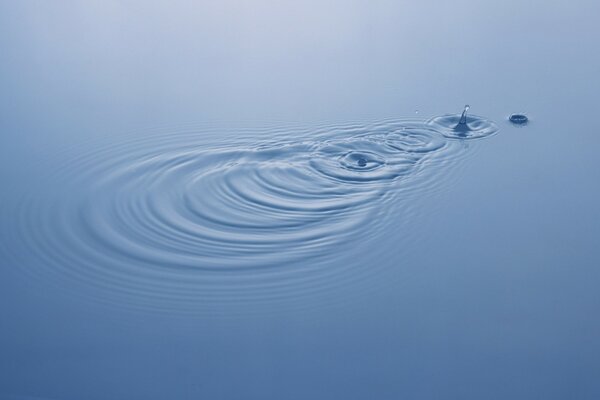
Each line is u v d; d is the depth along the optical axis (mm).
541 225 801
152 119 892
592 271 764
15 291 743
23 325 721
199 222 797
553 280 757
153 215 801
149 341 713
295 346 711
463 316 731
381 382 689
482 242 786
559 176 849
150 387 685
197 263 765
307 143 875
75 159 848
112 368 696
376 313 734
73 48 984
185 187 829
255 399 678
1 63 956
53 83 935
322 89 940
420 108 921
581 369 700
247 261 768
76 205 808
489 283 755
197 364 699
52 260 764
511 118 913
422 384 689
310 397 680
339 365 699
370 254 775
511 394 685
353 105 920
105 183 828
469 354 708
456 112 917
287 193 826
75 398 678
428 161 863
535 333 721
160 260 766
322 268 764
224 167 848
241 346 710
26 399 675
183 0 1076
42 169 838
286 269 763
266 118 898
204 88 936
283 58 981
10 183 823
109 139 868
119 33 1012
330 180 839
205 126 886
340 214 808
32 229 786
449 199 824
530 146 882
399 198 823
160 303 737
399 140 884
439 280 757
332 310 736
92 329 720
